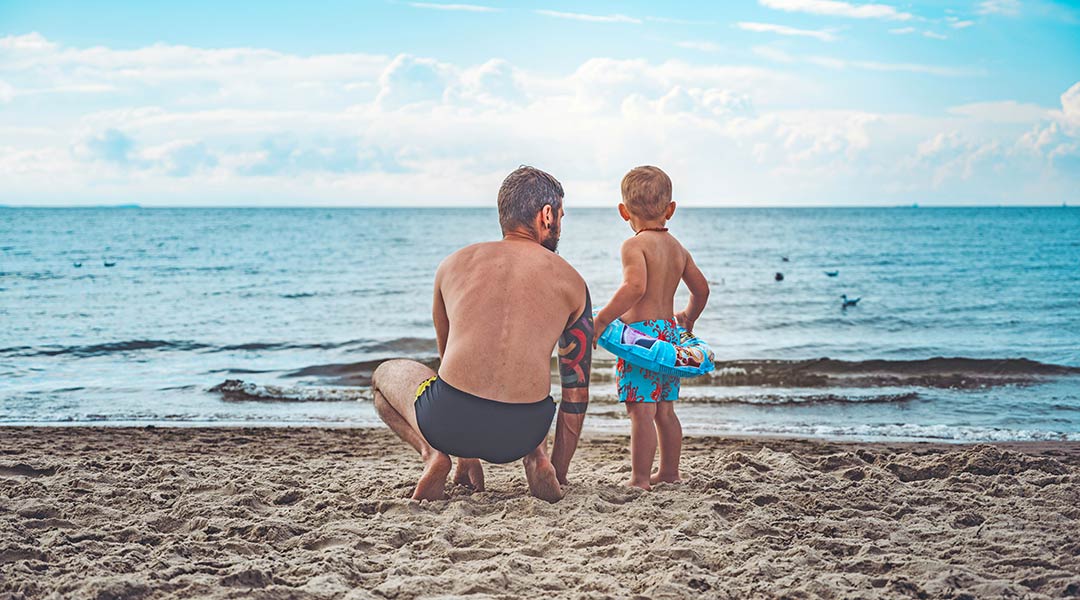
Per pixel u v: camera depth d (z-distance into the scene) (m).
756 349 14.41
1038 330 17.36
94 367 12.17
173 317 19.08
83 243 55.53
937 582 2.80
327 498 4.08
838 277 31.64
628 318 4.33
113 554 3.18
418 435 4.09
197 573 2.92
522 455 3.76
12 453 6.10
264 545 3.31
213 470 4.98
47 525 3.57
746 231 80.75
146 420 8.55
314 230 80.00
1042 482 4.41
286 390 10.07
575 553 3.22
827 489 4.28
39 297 23.38
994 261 40.56
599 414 8.73
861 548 3.27
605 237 70.19
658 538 3.39
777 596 2.77
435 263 38.91
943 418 8.69
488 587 2.80
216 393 10.06
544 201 3.88
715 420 8.56
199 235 68.81
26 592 2.73
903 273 33.53
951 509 3.95
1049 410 9.09
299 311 20.61
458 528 3.44
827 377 11.09
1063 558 3.11
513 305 3.64
